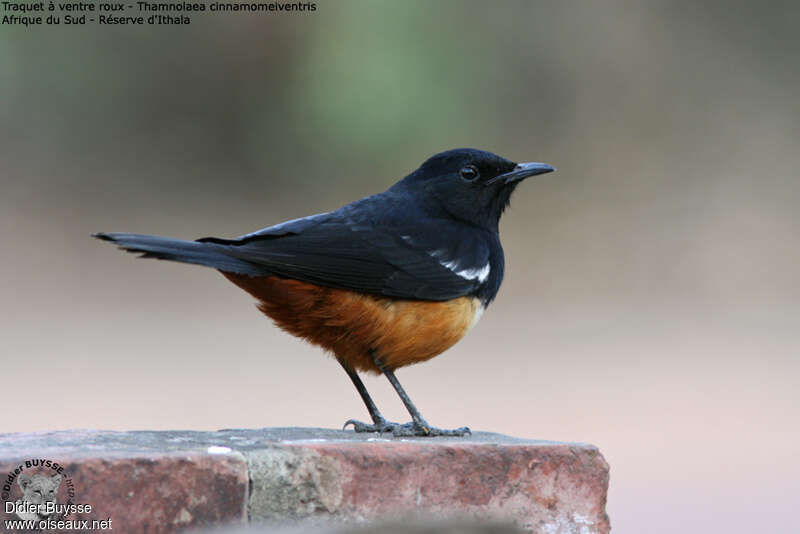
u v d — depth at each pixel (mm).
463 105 20969
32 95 20094
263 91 20938
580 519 4645
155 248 4934
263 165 20938
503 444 4598
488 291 6043
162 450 4199
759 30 22609
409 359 5691
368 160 20641
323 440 4844
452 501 4477
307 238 5504
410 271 5562
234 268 5055
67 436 4703
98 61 20438
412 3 20641
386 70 20297
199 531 4059
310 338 5625
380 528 4098
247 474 4152
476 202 6180
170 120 20922
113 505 3902
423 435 5426
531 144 21484
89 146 20375
